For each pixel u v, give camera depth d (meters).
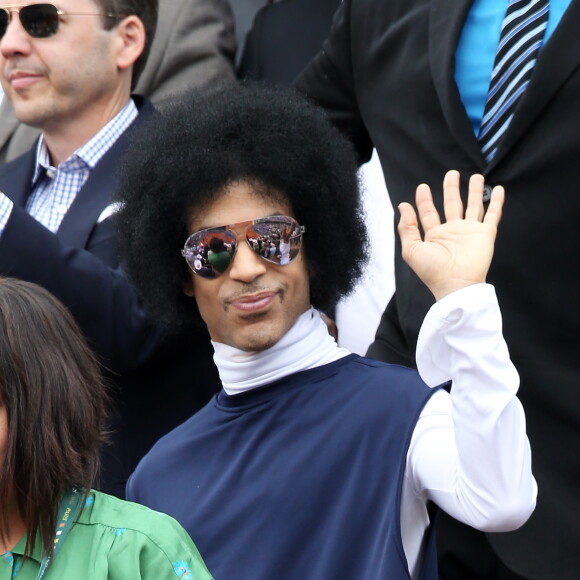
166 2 17.83
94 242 14.51
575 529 11.62
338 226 11.66
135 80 16.20
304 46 17.14
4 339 8.34
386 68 13.38
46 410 8.33
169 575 8.20
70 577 8.15
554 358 11.80
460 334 9.38
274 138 11.18
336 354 10.89
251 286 10.70
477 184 10.55
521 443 9.31
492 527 9.36
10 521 8.36
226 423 10.86
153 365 14.27
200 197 11.03
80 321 13.78
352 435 10.17
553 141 11.63
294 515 10.08
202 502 10.49
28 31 15.04
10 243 13.38
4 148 18.22
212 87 13.03
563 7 12.12
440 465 9.70
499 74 12.19
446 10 12.64
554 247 11.70
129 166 12.02
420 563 10.03
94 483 8.77
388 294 16.11
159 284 11.82
